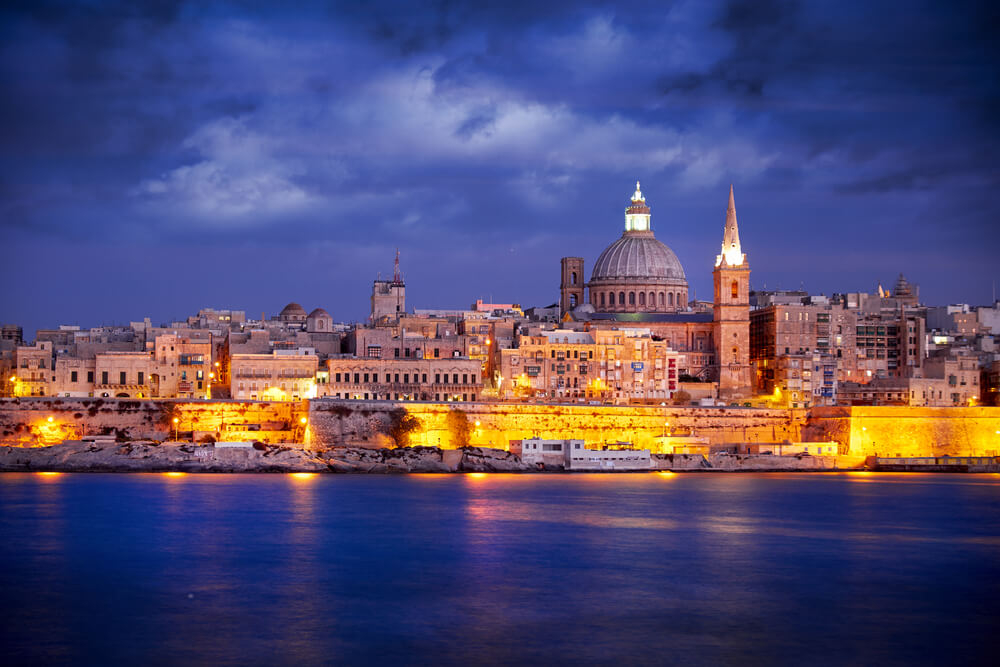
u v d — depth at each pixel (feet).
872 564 386.52
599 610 317.01
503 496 554.87
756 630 299.58
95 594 328.29
